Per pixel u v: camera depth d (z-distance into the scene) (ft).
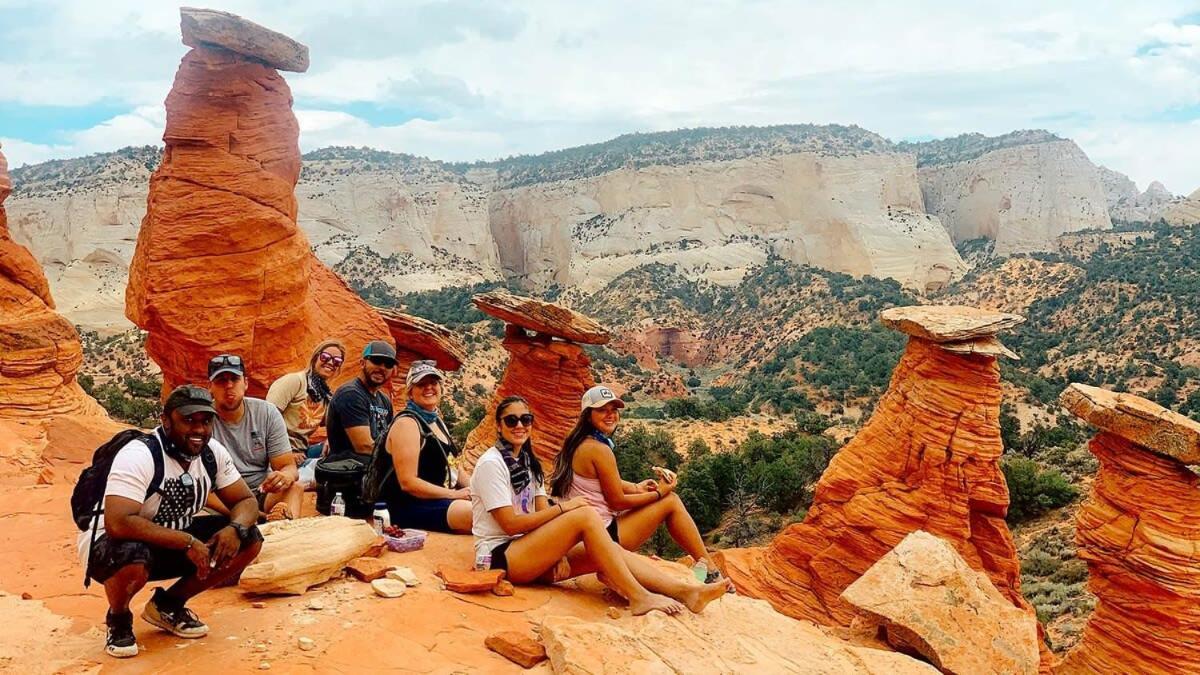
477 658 23.93
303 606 25.93
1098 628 59.41
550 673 23.57
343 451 37.04
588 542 28.30
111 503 21.27
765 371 382.01
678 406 283.79
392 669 22.72
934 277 614.75
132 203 483.92
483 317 424.05
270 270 68.33
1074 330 341.82
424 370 34.65
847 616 68.28
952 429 67.56
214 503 27.58
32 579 28.89
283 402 41.09
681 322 485.56
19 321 65.62
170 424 22.18
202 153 66.69
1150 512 56.44
